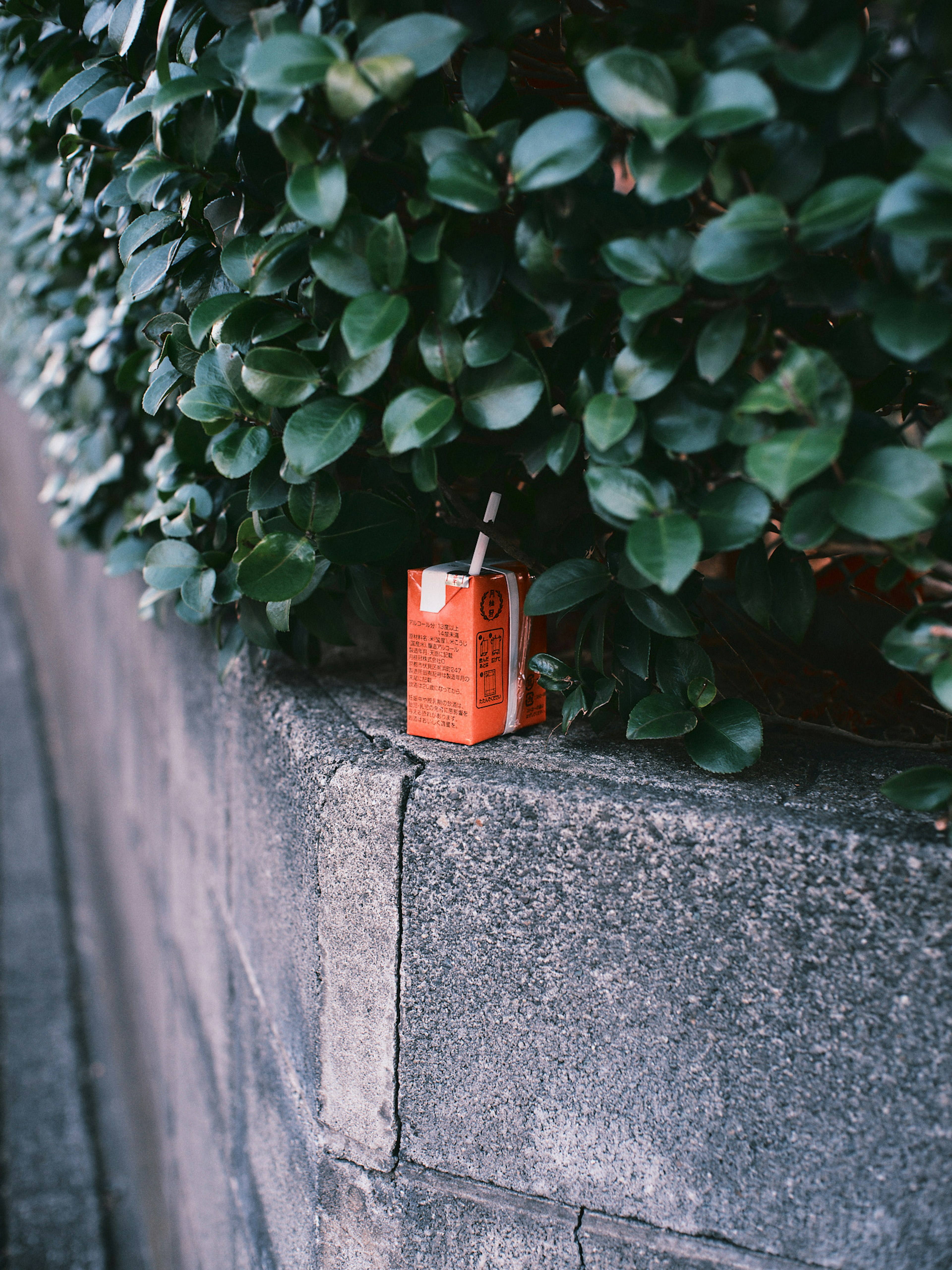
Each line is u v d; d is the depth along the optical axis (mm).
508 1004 919
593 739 1067
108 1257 2781
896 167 711
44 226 1978
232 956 1479
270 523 1056
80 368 2039
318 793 1010
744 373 783
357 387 862
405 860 944
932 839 763
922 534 1025
